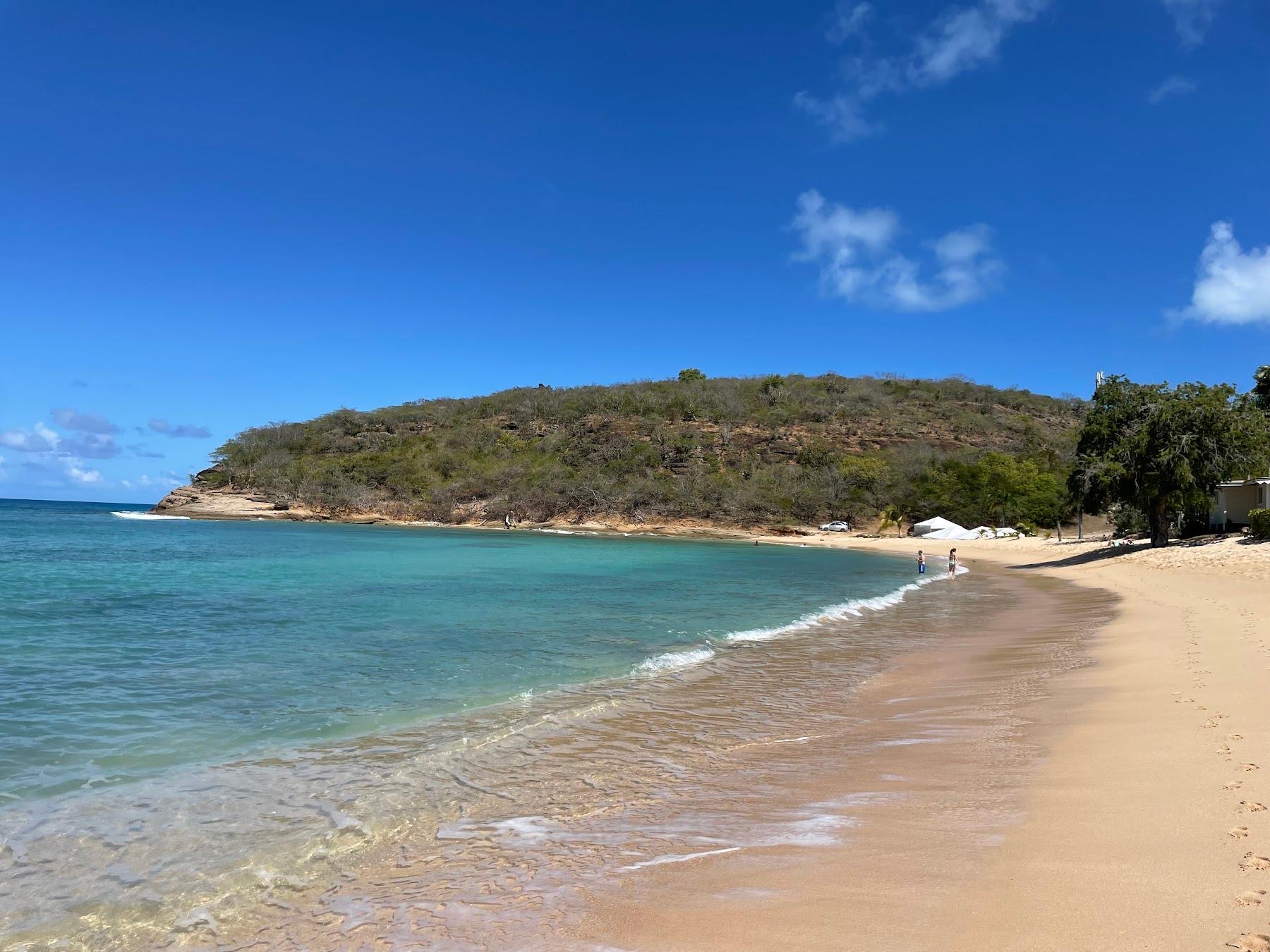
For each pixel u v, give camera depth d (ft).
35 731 26.96
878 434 316.60
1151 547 118.01
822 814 18.99
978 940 12.05
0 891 15.65
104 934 14.01
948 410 353.31
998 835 16.60
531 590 81.30
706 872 15.67
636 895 14.74
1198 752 21.08
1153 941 11.57
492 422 350.02
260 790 21.61
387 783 22.24
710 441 313.32
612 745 26.32
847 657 44.96
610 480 280.72
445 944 13.15
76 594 69.92
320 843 18.04
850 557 168.96
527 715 30.37
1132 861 14.49
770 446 306.76
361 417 359.66
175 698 32.30
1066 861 14.80
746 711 31.53
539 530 268.41
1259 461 106.42
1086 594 81.92
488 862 16.74
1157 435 109.81
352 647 45.19
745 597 80.02
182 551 132.16
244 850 17.63
